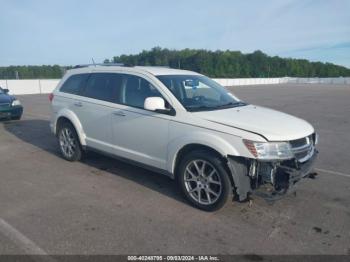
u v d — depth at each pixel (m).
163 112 4.43
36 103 18.36
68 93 6.24
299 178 3.87
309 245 3.41
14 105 11.03
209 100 4.89
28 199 4.51
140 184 5.12
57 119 6.40
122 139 5.16
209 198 4.14
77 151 6.13
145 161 4.86
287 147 3.81
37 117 12.42
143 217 3.99
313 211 4.20
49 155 6.79
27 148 7.38
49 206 4.29
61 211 4.14
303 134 4.06
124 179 5.34
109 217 3.98
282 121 4.28
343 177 5.52
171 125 4.39
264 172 3.77
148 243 3.41
